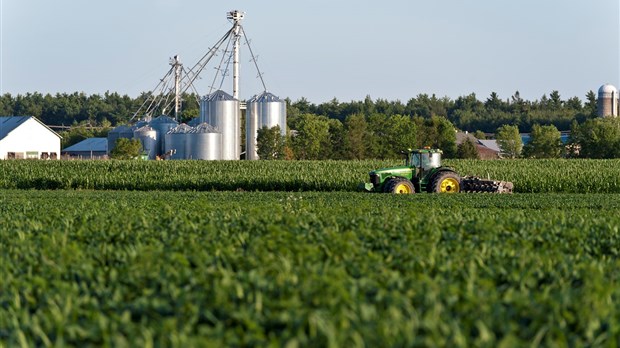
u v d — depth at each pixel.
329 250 30.86
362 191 102.81
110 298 23.98
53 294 23.89
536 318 20.27
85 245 35.34
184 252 30.94
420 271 27.12
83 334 19.84
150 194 97.25
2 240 37.50
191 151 188.88
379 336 18.59
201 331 19.36
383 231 38.16
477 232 38.66
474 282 24.45
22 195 95.88
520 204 73.38
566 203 75.44
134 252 29.67
